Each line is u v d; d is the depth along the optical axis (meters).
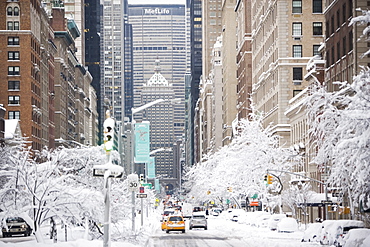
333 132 62.34
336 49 95.19
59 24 198.62
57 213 46.62
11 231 75.12
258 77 171.50
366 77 55.09
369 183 55.53
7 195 48.50
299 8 137.75
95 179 60.53
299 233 79.81
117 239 57.50
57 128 193.50
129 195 76.50
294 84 137.00
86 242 43.62
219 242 65.56
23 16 151.62
